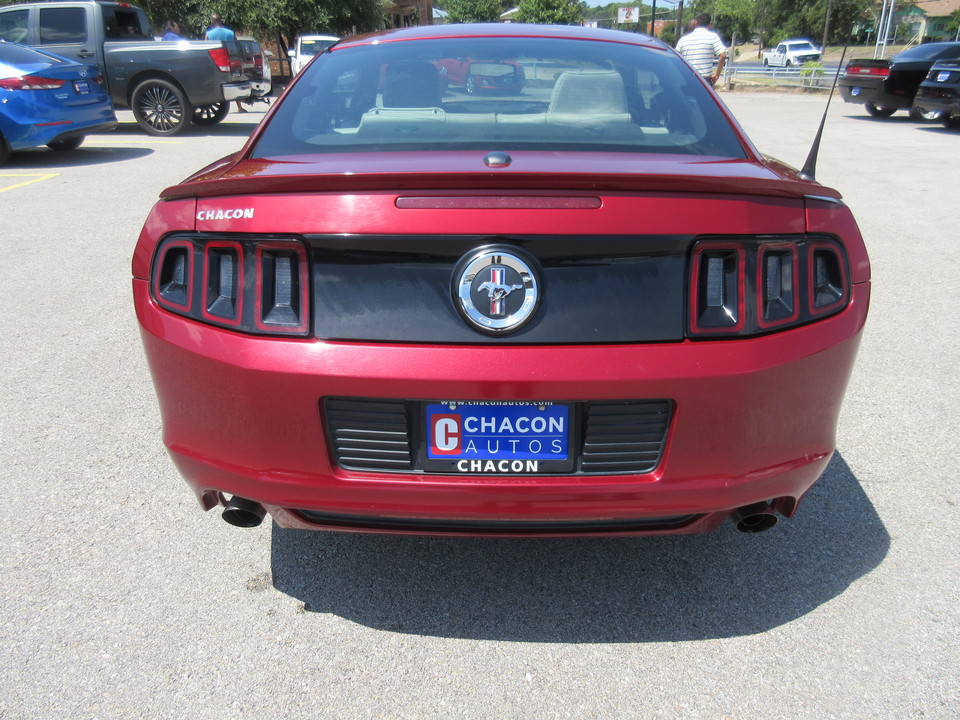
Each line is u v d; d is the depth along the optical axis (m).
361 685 2.06
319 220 1.83
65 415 3.53
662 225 1.83
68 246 6.20
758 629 2.26
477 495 1.92
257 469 1.98
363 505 1.96
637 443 1.92
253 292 1.90
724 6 80.50
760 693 2.03
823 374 2.00
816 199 1.99
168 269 2.04
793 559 2.58
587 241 1.82
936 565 2.54
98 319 4.69
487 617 2.32
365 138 2.37
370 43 2.90
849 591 2.42
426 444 1.92
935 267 5.83
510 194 1.82
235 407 1.95
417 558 2.59
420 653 2.17
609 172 1.85
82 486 2.97
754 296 1.89
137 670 2.10
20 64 9.49
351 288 1.85
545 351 1.83
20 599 2.36
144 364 4.09
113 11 12.45
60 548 2.60
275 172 2.11
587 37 2.94
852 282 2.05
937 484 3.03
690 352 1.85
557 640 2.22
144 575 2.48
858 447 3.32
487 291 1.82
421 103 2.55
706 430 1.90
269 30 27.31
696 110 2.56
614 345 1.85
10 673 2.07
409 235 1.81
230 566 2.54
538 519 1.96
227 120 15.11
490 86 2.61
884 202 7.84
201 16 25.64
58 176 8.98
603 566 2.56
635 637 2.23
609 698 2.02
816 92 24.20
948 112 13.47
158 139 12.13
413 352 1.84
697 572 2.52
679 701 2.01
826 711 1.97
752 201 1.89
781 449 2.00
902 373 4.05
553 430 1.90
